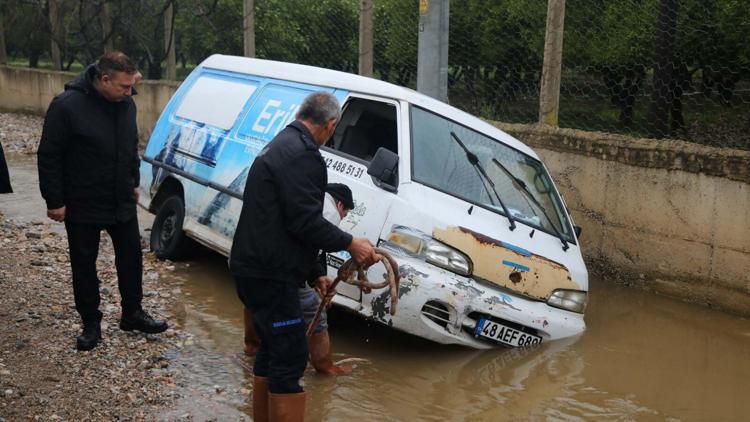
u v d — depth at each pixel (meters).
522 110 9.13
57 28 17.42
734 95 8.03
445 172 5.66
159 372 4.90
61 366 4.85
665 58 7.73
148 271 6.97
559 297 5.66
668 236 7.05
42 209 9.13
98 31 16.84
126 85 4.89
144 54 16.42
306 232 3.78
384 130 5.82
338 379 5.00
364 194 5.50
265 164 3.79
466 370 5.23
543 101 8.35
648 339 6.02
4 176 5.00
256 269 3.81
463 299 5.16
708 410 4.86
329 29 10.87
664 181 7.02
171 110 7.73
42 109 17.78
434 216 5.28
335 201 4.44
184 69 14.97
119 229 5.20
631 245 7.34
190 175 6.99
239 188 6.35
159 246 7.43
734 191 6.55
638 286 7.30
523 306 5.43
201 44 14.01
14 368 4.76
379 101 5.92
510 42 9.19
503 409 4.71
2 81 18.72
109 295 6.17
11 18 19.34
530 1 8.96
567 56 8.90
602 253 7.59
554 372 5.29
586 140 7.62
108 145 4.95
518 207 5.88
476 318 5.30
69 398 4.46
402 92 5.90
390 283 4.20
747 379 5.36
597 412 4.75
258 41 11.88
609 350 5.75
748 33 7.69
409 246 5.20
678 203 6.94
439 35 7.79
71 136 4.86
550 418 4.63
